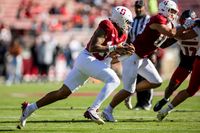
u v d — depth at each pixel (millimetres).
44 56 59062
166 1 23750
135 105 31500
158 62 57281
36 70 62344
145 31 24406
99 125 23406
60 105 32844
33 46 59688
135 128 22516
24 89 49844
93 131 21578
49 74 61688
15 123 23969
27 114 21844
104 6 76812
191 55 25859
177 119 25609
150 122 24469
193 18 26062
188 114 27781
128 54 21766
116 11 22203
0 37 66688
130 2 77000
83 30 72250
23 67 62406
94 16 74312
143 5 28734
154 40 24422
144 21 28641
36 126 22953
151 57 28484
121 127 22812
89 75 22062
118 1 77438
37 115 27062
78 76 22047
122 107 31391
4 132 21250
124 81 24750
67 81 21984
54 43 60969
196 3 78438
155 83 25547
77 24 72875
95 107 21938
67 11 75688
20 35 69062
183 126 23203
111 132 21359
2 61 61656
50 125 23312
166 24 23719
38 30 69625
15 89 49938
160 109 26328
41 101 21859
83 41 70438
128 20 22156
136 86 25875
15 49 59844
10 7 77938
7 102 36188
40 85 55062
